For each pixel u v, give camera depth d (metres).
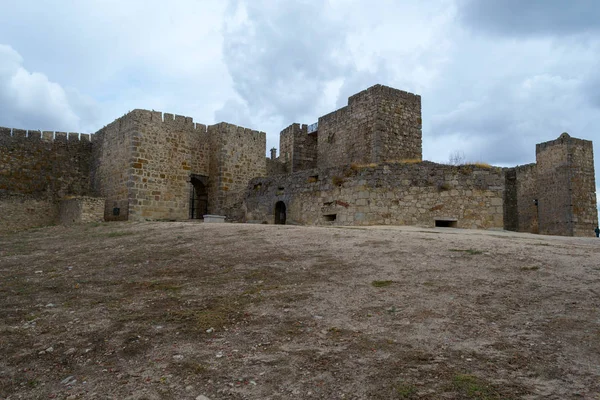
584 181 35.12
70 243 17.30
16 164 31.38
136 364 5.46
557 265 9.19
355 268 9.71
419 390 4.51
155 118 28.64
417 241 12.64
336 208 22.00
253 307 7.43
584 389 4.42
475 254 10.48
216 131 31.44
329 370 5.06
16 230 27.39
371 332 6.16
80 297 8.70
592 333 5.75
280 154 41.22
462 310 6.84
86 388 4.90
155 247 14.05
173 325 6.77
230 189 31.02
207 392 4.68
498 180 20.89
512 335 5.84
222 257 11.70
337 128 33.44
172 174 29.17
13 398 4.74
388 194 20.77
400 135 30.45
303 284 8.67
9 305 8.40
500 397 4.31
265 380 4.89
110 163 30.06
